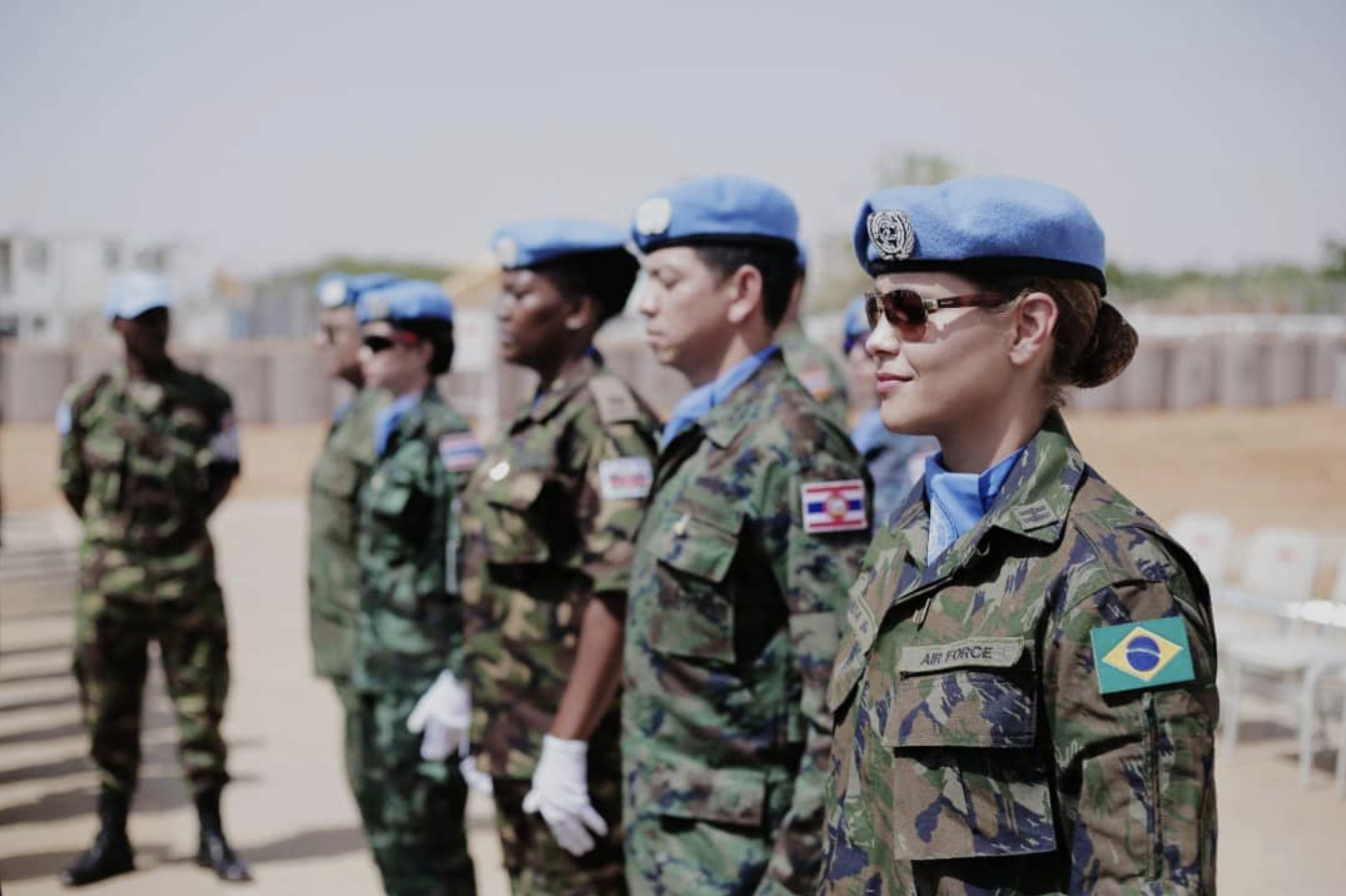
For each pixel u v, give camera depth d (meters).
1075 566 1.60
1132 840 1.52
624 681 2.83
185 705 5.25
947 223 1.72
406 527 4.12
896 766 1.71
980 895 1.65
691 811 2.66
